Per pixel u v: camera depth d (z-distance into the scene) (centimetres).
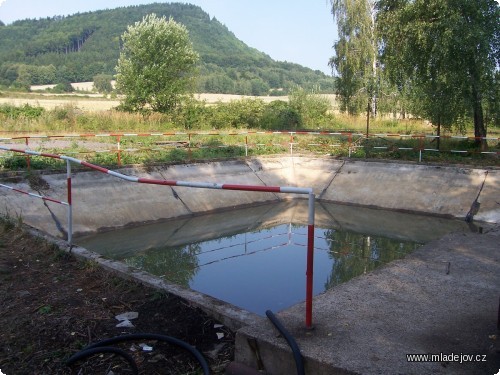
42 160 1302
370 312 412
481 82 1465
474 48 1436
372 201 1473
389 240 1147
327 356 332
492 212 1243
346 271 896
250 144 1866
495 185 1305
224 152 1720
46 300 477
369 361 327
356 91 2830
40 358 374
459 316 407
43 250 624
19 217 757
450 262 554
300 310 416
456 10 1482
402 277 502
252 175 1605
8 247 641
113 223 1162
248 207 1478
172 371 359
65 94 5978
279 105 3139
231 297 748
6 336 406
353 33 2778
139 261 970
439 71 1530
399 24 1625
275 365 351
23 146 1599
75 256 600
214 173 1519
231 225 1283
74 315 445
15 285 514
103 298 482
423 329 380
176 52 2869
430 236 1168
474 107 1548
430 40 1528
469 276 508
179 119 2688
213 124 2731
